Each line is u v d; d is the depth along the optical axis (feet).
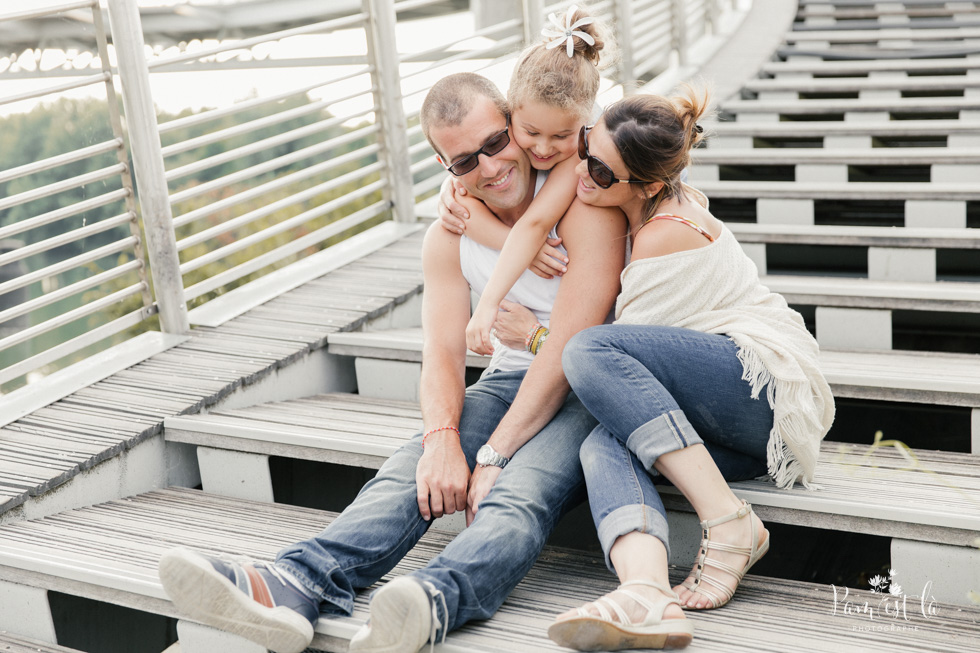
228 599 5.17
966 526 5.73
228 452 8.14
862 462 6.94
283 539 7.03
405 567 6.49
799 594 5.97
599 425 6.16
